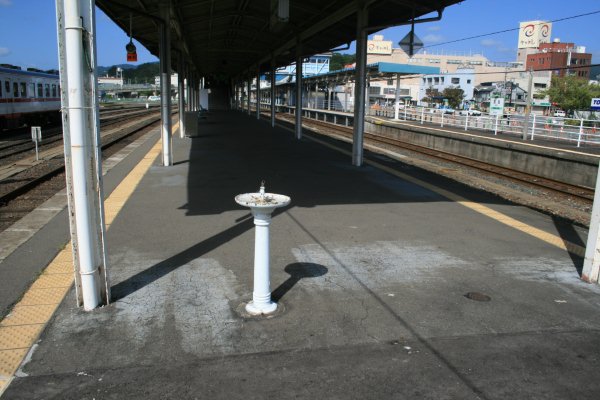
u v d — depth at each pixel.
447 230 6.65
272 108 27.00
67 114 3.73
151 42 18.73
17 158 16.16
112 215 7.02
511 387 3.07
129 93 148.38
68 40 3.66
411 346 3.53
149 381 3.05
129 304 4.11
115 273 4.79
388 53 103.00
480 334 3.73
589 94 62.09
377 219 7.14
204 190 8.98
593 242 4.76
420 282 4.73
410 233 6.43
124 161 12.73
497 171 15.66
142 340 3.53
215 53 30.75
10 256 5.28
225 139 19.34
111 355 3.33
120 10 12.67
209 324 3.79
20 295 4.27
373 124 32.69
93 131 3.88
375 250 5.68
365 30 12.12
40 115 29.64
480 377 3.17
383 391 3.00
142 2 11.74
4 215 8.34
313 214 7.35
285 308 4.09
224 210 7.43
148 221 6.71
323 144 18.28
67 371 3.14
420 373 3.20
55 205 8.48
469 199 8.92
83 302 4.00
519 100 72.50
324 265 5.14
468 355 3.43
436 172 14.88
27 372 3.12
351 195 8.91
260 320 3.87
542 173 15.89
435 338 3.65
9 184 11.30
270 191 9.09
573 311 4.16
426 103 83.06
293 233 6.28
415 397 2.95
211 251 5.48
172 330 3.69
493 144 18.48
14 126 24.83
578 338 3.70
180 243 5.75
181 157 13.64
